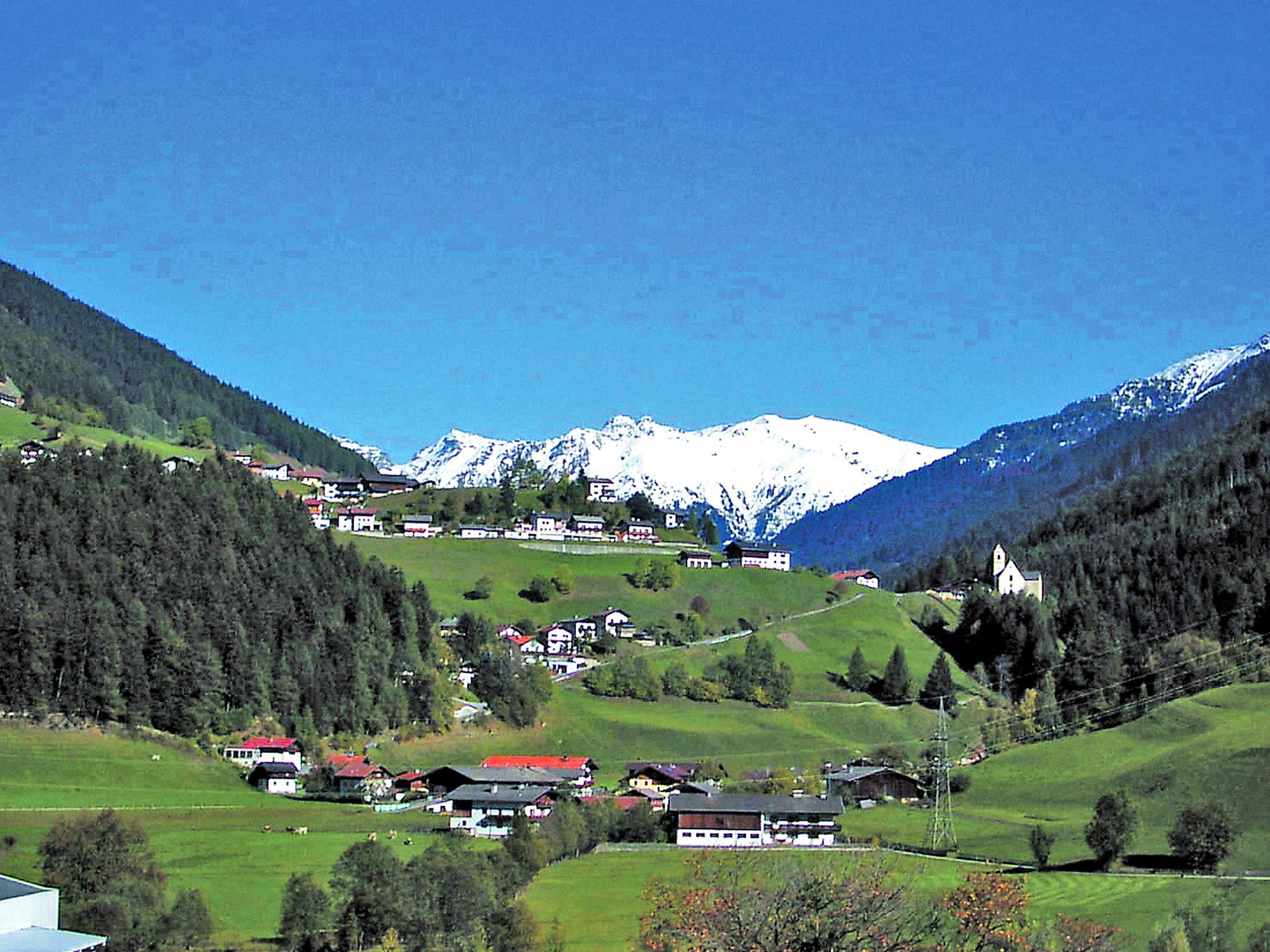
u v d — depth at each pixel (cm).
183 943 12700
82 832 13588
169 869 15925
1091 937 7875
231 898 14650
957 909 7456
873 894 7331
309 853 17200
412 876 13688
